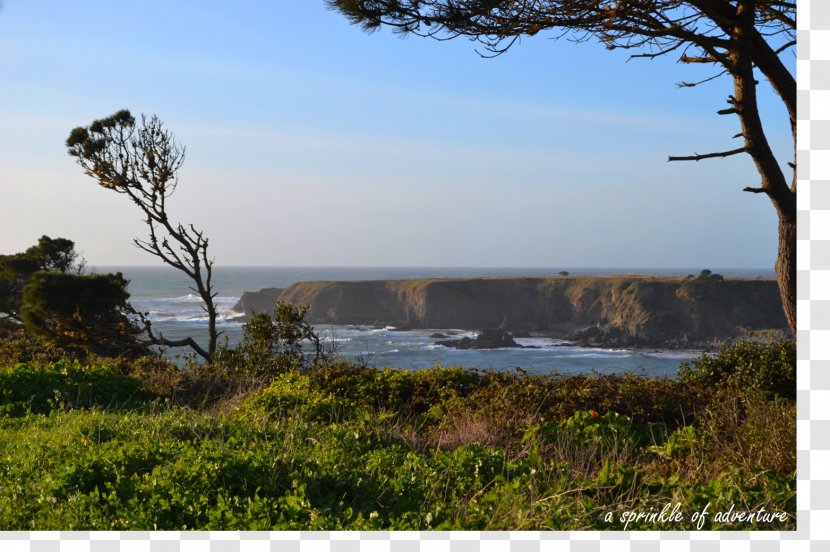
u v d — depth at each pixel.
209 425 7.89
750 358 11.23
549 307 109.06
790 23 9.41
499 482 6.09
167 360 14.73
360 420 8.62
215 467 5.80
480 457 6.58
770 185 8.86
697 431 7.66
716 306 91.31
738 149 8.86
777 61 9.11
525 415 9.14
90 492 5.53
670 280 108.50
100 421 8.20
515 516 5.00
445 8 8.64
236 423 8.25
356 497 5.79
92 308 22.66
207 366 13.79
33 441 7.40
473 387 11.00
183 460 6.13
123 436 7.70
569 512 5.04
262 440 7.47
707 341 86.69
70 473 5.73
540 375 11.29
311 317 114.00
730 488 5.49
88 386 11.11
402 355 69.75
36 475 5.98
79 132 20.02
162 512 5.05
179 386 12.47
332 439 7.51
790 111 9.16
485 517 5.06
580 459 7.28
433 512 5.19
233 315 112.25
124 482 5.59
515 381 11.05
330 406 9.91
